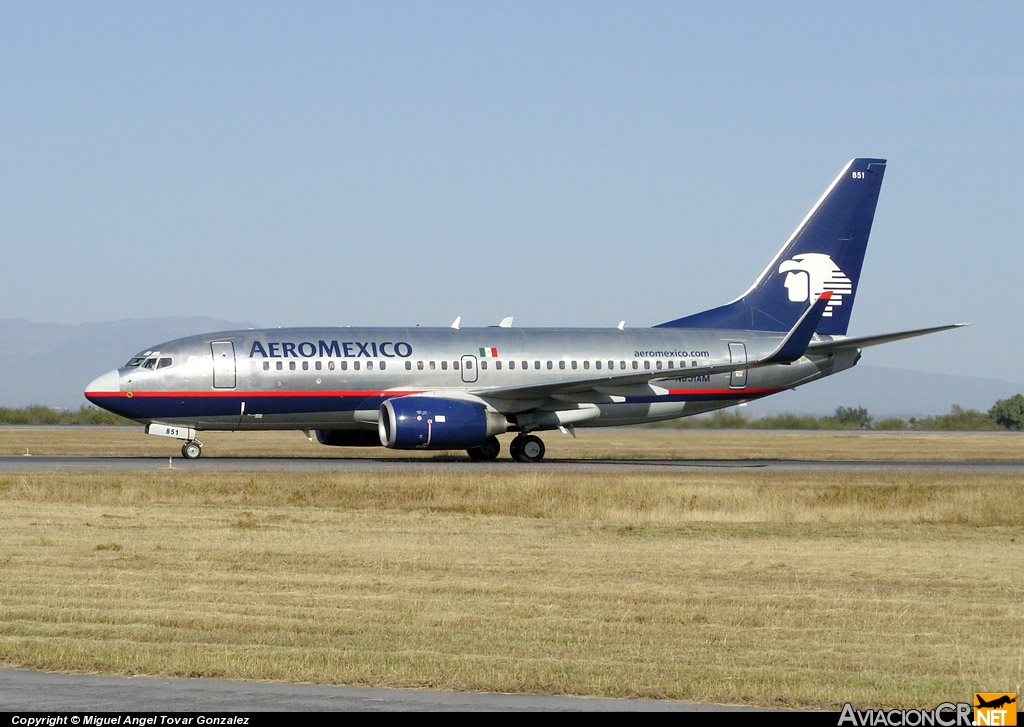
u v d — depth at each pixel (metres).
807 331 128.00
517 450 136.62
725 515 86.06
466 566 59.06
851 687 35.56
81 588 50.97
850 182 147.88
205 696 34.41
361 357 131.75
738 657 39.25
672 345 141.88
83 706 33.28
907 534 77.31
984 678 36.81
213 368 127.56
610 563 60.97
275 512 82.94
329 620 45.06
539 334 139.75
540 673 36.62
